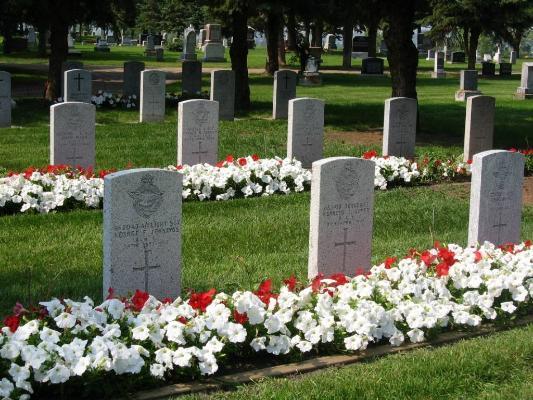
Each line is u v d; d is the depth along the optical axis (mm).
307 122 17234
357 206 9781
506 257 9297
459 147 21188
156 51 56656
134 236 8523
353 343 7352
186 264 10383
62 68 27578
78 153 15703
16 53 54750
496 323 8281
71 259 10508
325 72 49344
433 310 7867
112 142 20094
